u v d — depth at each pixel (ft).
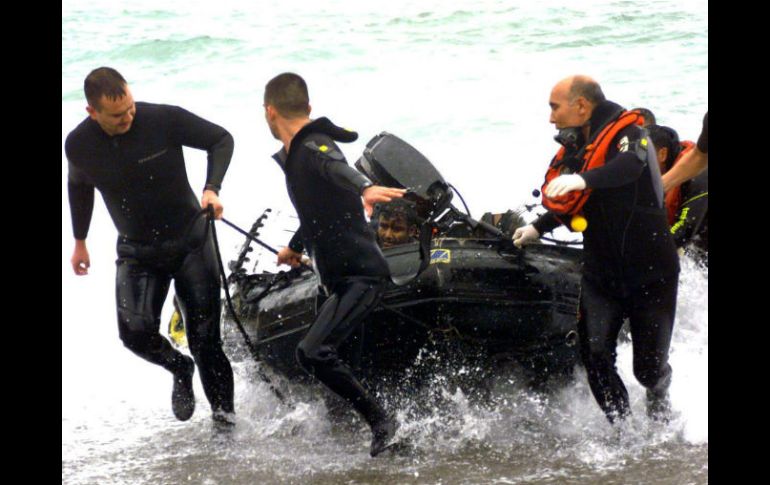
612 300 63.21
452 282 66.44
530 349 68.18
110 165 64.34
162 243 65.87
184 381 68.95
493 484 57.77
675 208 78.89
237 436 69.00
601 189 61.31
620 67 183.73
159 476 61.72
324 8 237.45
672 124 153.48
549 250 71.20
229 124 165.68
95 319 94.84
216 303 67.21
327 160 59.52
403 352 67.97
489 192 130.11
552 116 63.05
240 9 239.91
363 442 66.85
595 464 60.34
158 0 253.65
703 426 64.90
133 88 187.42
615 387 63.52
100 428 71.36
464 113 161.58
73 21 233.76
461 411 69.26
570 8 221.66
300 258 71.10
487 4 228.63
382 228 70.95
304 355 61.21
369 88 178.19
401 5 235.40
